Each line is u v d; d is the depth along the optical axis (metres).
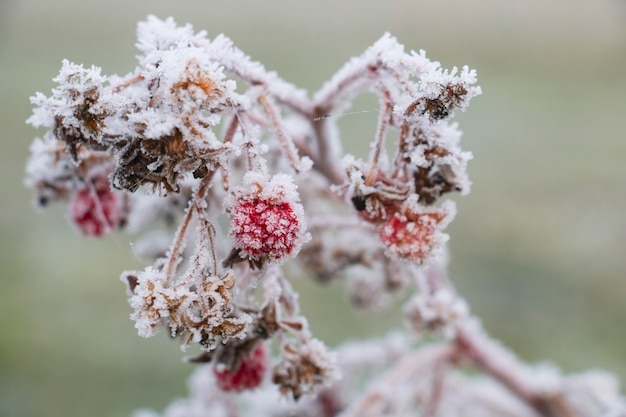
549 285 0.69
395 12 1.34
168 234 0.31
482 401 0.35
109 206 0.30
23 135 0.91
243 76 0.25
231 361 0.26
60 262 0.75
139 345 0.66
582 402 0.33
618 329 0.63
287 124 0.29
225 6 1.32
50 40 1.14
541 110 0.99
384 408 0.32
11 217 0.80
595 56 1.18
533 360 0.62
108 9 1.30
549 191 0.82
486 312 0.67
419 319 0.32
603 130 0.95
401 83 0.24
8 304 0.69
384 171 0.25
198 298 0.23
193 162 0.23
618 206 0.79
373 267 0.32
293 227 0.23
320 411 0.33
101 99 0.23
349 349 0.34
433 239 0.25
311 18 1.29
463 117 0.96
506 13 1.35
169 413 0.35
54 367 0.64
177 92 0.23
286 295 0.26
